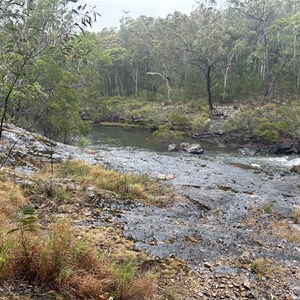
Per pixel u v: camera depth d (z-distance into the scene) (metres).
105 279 3.85
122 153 17.09
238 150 25.39
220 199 9.69
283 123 26.09
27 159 11.19
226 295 4.62
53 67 18.39
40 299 3.40
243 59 49.81
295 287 5.04
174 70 50.72
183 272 5.13
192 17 46.94
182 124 33.62
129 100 47.94
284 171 16.55
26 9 4.16
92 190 8.30
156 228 6.65
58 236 4.12
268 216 8.96
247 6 40.97
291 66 44.38
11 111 20.06
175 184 11.05
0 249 3.91
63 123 21.83
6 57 4.36
